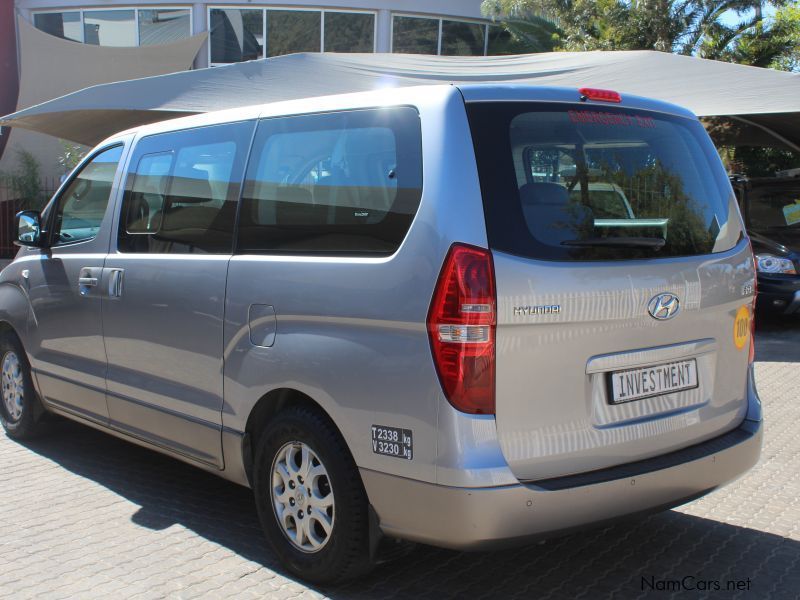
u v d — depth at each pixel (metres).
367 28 17.28
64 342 4.77
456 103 2.97
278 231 3.48
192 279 3.82
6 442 5.49
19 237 5.01
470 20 17.92
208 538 3.88
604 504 2.95
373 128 3.20
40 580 3.43
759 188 10.55
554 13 17.59
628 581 3.44
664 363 3.21
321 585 3.35
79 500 4.39
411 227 2.94
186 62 14.41
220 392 3.68
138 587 3.36
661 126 3.45
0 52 17.33
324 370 3.13
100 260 4.48
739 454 3.41
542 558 3.66
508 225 2.85
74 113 10.23
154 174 4.29
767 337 9.50
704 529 4.00
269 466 3.45
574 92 3.21
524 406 2.84
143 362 4.16
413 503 2.88
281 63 9.92
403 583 3.41
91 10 17.53
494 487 2.75
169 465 5.00
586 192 3.09
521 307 2.81
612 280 3.01
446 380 2.78
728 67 9.53
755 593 3.33
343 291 3.10
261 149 3.67
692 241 3.35
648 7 16.86
